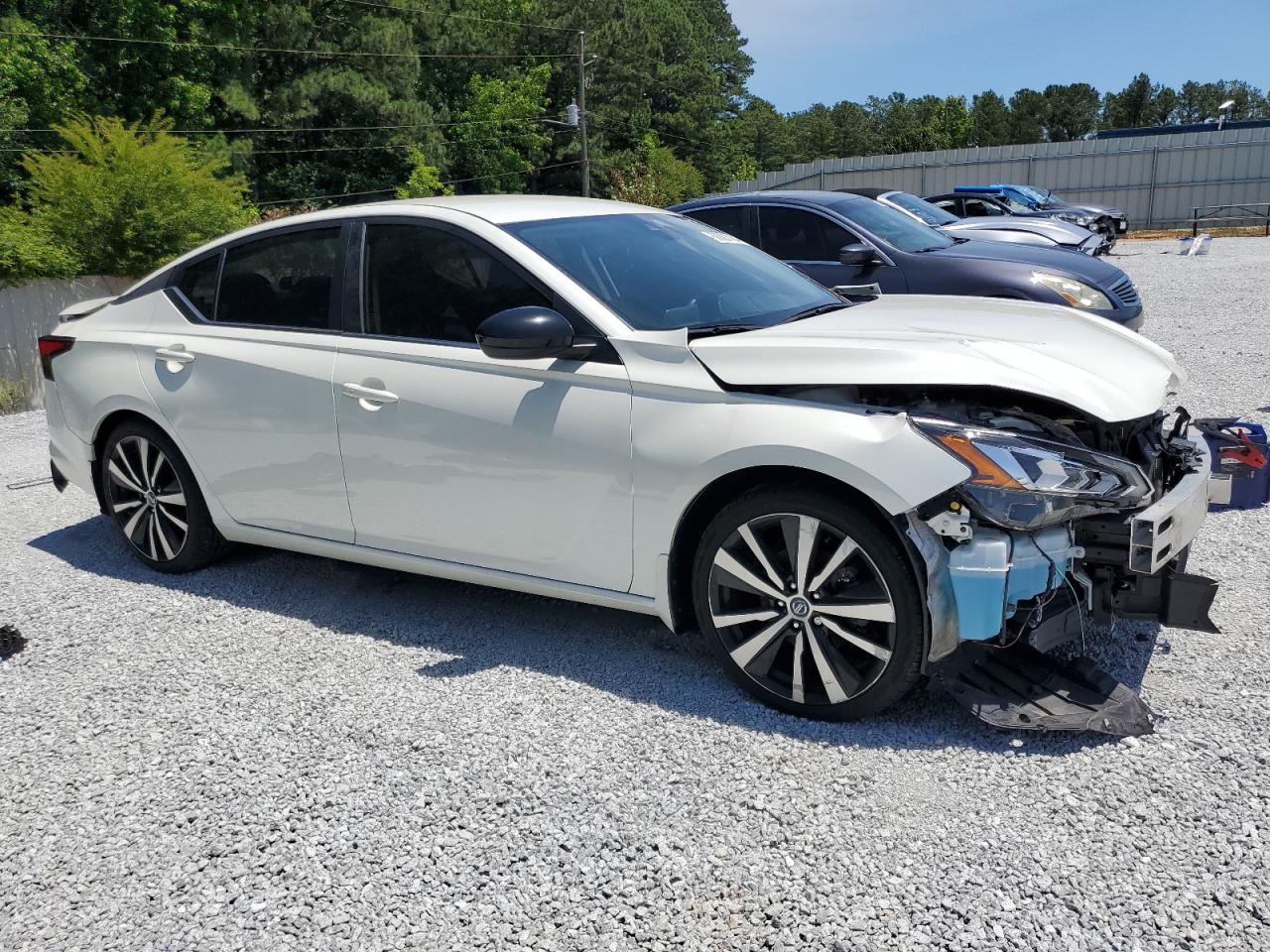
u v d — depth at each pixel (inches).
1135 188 1382.9
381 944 96.7
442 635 164.2
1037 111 5644.7
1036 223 481.1
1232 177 1330.0
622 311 145.2
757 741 128.2
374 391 157.5
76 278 601.9
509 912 100.2
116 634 169.8
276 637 165.9
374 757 128.7
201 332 181.2
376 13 2044.8
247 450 174.6
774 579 130.8
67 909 103.9
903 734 127.9
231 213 678.5
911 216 359.3
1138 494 120.8
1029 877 100.7
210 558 193.8
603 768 124.0
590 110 2805.1
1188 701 131.1
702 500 136.9
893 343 131.0
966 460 117.1
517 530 149.0
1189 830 106.1
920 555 120.3
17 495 262.2
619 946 95.0
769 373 129.8
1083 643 143.7
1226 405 288.2
